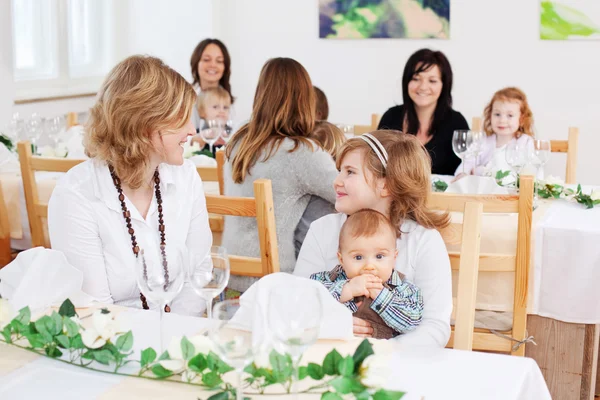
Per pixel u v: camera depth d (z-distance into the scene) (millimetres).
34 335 1346
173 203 1963
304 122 2447
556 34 4934
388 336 1746
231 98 4941
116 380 1267
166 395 1208
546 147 3098
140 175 1851
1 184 2955
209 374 1192
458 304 1737
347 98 5527
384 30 5316
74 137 3662
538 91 5051
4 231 2975
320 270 1940
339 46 5473
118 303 1939
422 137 3980
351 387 1116
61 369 1311
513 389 1249
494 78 5133
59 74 5223
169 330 1488
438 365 1339
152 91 1782
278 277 1432
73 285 1613
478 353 1394
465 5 5102
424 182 1847
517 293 2215
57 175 3240
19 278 1601
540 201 2803
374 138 1848
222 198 2105
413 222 1869
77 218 1854
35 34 5074
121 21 5824
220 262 1438
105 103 1811
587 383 2432
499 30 5059
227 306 1275
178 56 5773
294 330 1129
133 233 1888
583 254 2289
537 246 2340
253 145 2443
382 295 1706
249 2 5648
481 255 2211
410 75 3895
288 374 1151
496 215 2420
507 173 3008
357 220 1777
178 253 1384
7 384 1252
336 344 1413
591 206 2670
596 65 4898
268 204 2066
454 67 5199
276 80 2434
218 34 5727
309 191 2438
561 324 2420
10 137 3773
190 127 1859
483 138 3760
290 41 5598
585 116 4984
